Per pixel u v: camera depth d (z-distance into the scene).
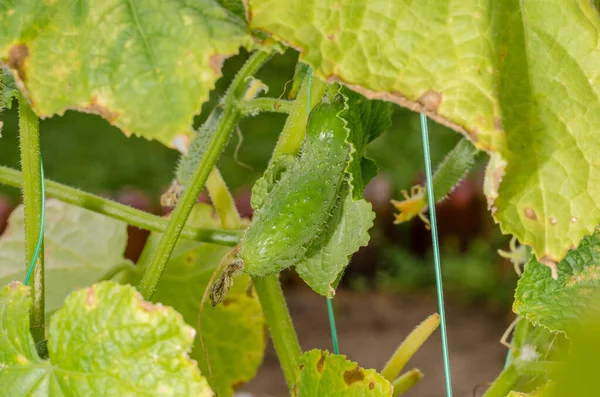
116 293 0.60
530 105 0.60
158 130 0.58
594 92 0.60
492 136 0.58
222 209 0.77
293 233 0.63
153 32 0.59
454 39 0.59
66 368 0.60
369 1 0.59
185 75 0.59
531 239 0.60
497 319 2.64
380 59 0.58
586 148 0.60
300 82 0.68
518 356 0.72
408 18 0.59
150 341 0.59
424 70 0.58
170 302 0.88
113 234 0.90
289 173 0.65
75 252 0.90
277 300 0.73
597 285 0.66
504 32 0.59
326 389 0.68
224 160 3.19
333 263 0.66
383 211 2.95
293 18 0.58
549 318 0.66
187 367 0.59
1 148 3.19
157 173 3.27
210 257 0.87
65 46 0.59
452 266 2.86
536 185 0.60
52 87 0.59
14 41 0.59
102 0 0.59
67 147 3.34
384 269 2.91
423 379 2.24
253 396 2.17
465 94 0.58
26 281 0.65
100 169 3.24
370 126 0.66
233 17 0.60
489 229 2.89
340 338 2.50
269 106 0.66
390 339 2.50
